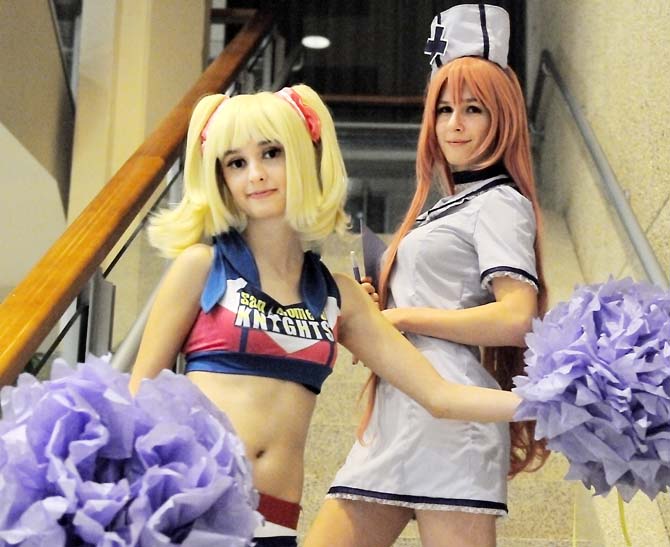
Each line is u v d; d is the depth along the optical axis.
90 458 1.10
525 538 2.78
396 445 1.86
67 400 1.12
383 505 1.91
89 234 2.19
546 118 4.98
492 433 1.86
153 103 4.40
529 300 1.89
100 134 4.27
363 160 5.65
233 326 1.52
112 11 4.36
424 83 6.76
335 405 3.35
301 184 1.56
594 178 3.53
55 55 4.26
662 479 1.51
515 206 1.96
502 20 2.13
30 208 4.62
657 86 2.62
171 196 3.08
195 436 1.15
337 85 6.78
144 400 1.15
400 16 6.89
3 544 1.04
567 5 4.53
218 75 3.90
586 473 1.51
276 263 1.61
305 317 1.58
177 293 1.56
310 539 1.90
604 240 3.38
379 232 5.43
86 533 1.04
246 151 1.57
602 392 1.48
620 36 3.21
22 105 3.93
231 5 7.05
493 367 2.07
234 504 1.12
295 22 6.89
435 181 2.16
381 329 1.71
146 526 1.06
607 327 1.55
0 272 5.23
